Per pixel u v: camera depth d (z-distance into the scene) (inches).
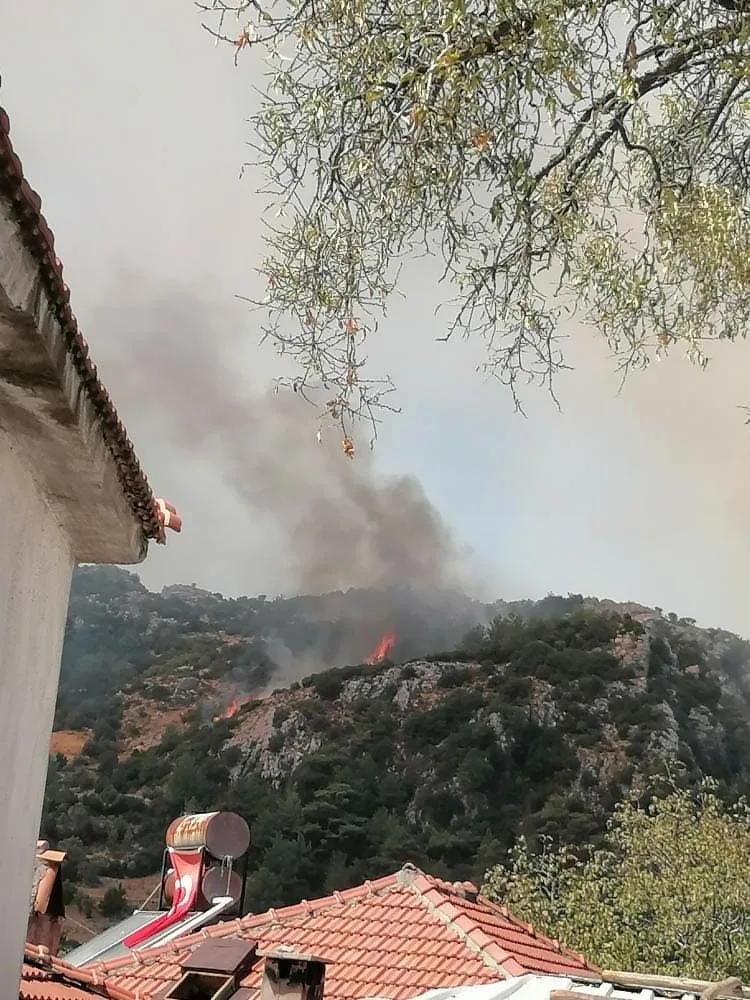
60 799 3056.1
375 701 3405.5
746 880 994.1
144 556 242.5
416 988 362.0
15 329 143.2
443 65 215.5
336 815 2785.4
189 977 260.7
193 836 607.8
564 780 2824.8
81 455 184.1
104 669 4047.7
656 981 308.7
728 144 267.9
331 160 242.7
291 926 429.4
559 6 219.0
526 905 1072.8
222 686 3895.2
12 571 184.7
